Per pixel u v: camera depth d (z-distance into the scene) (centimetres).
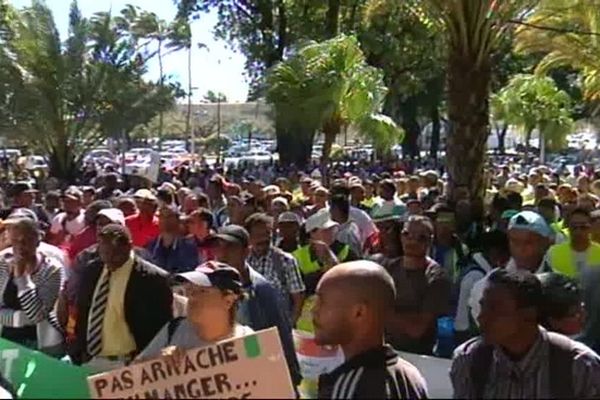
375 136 3075
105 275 565
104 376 293
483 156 1361
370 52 3609
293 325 686
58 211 1202
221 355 297
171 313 565
